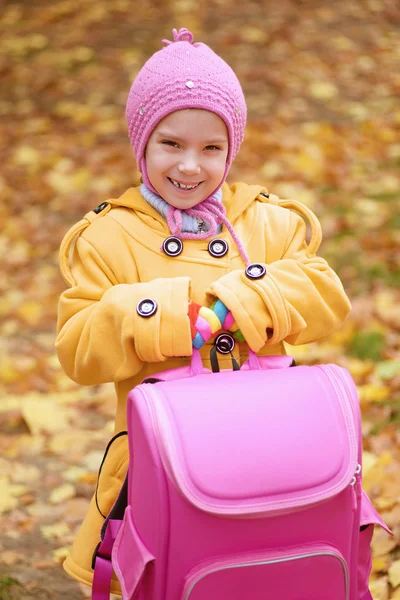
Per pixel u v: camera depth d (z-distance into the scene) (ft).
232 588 8.00
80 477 16.22
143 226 9.82
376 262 23.03
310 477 8.04
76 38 39.27
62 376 20.40
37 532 14.39
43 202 28.53
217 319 9.02
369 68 35.55
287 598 8.18
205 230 9.98
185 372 9.02
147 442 8.02
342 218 25.36
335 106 32.68
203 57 9.38
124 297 8.96
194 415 8.10
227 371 8.91
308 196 26.89
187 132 9.20
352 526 8.56
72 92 35.04
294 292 9.32
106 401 19.21
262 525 8.03
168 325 8.76
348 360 19.43
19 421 18.53
